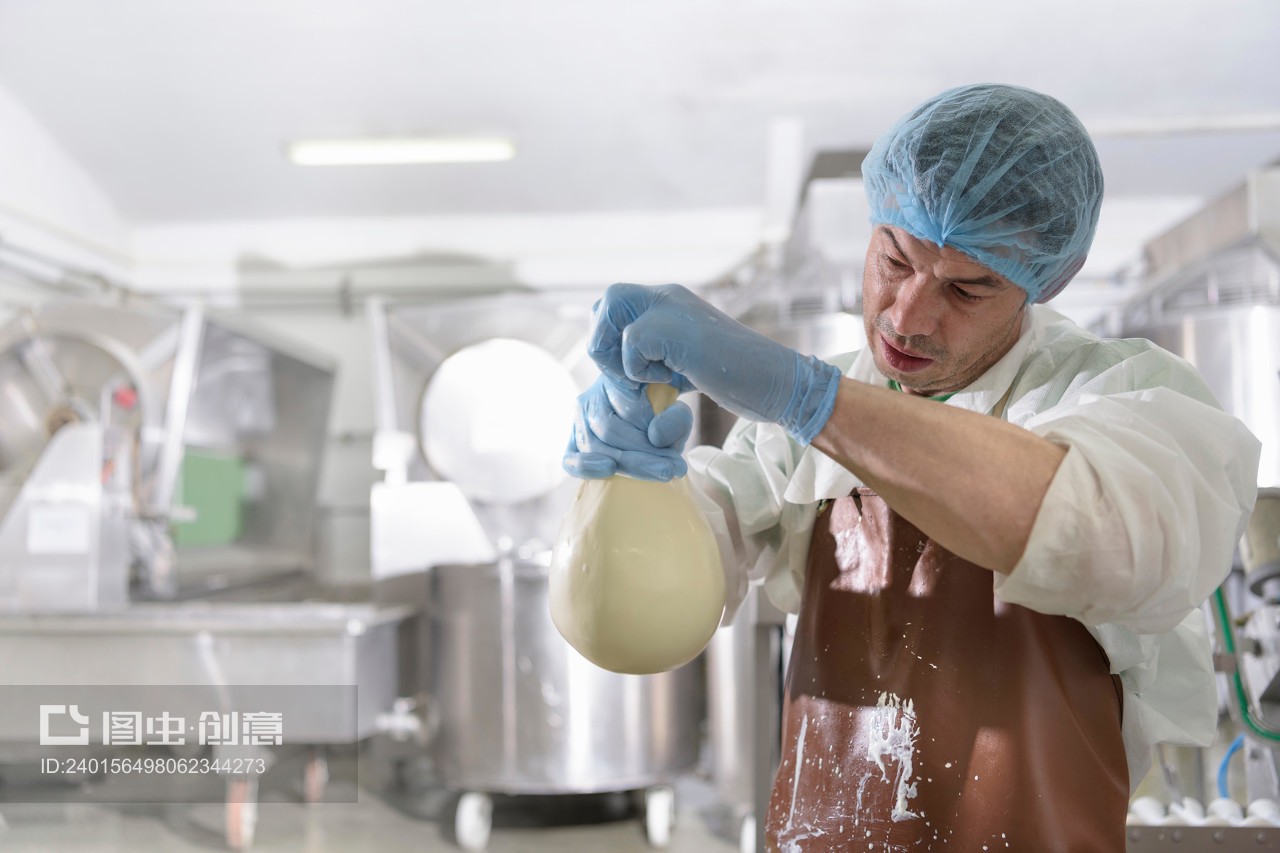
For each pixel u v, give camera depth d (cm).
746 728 282
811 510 103
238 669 272
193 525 352
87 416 321
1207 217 329
